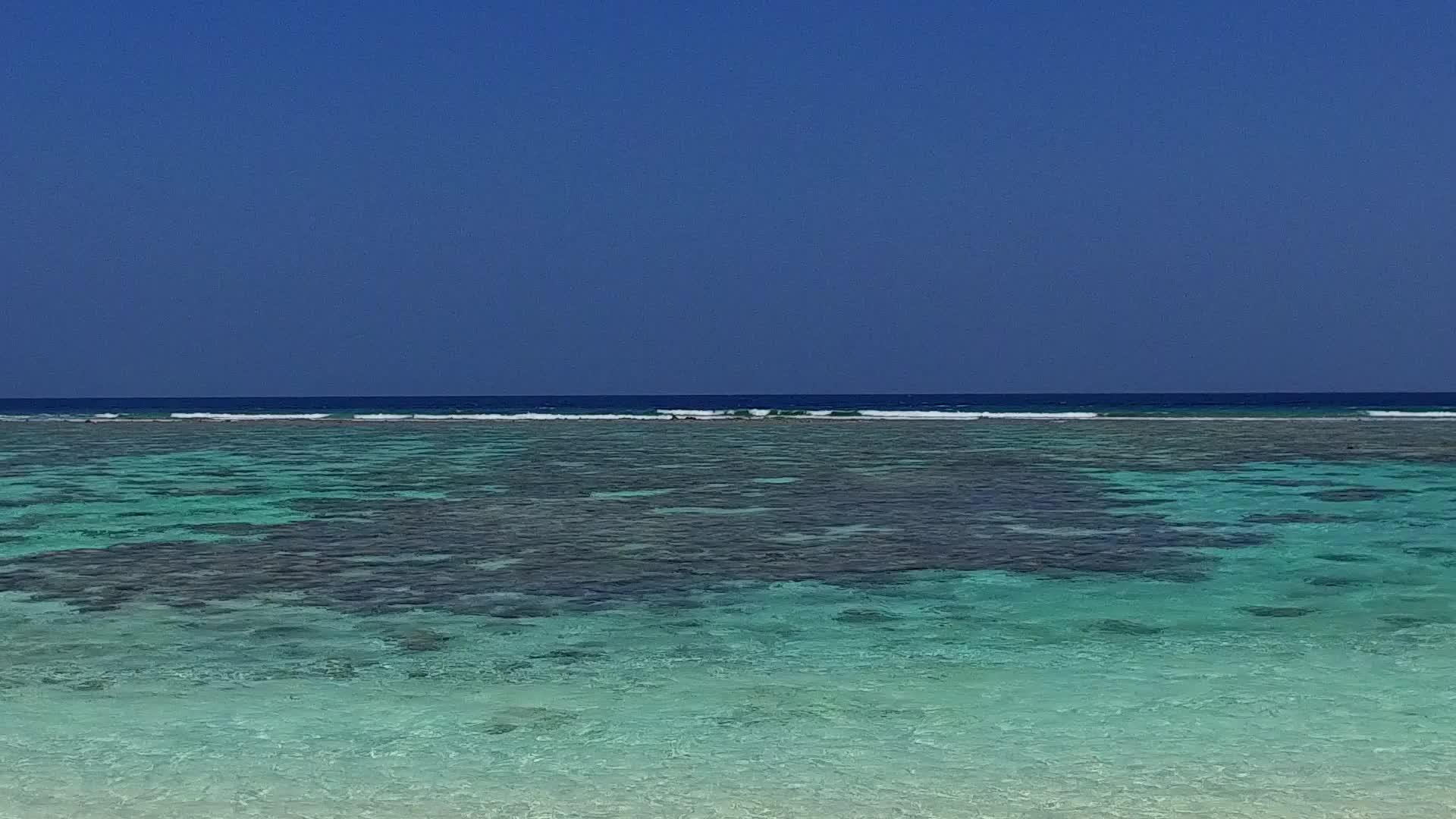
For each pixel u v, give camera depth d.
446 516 20.33
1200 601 12.67
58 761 7.54
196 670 9.78
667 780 7.16
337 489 25.44
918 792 6.94
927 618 11.83
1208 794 6.86
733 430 56.12
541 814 6.63
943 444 42.41
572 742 7.90
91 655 10.30
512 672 9.73
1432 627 11.32
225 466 32.62
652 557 15.73
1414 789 6.92
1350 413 74.56
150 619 11.84
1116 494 23.84
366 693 9.11
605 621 11.72
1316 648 10.46
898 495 23.75
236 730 8.18
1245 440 43.41
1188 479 27.22
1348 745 7.75
